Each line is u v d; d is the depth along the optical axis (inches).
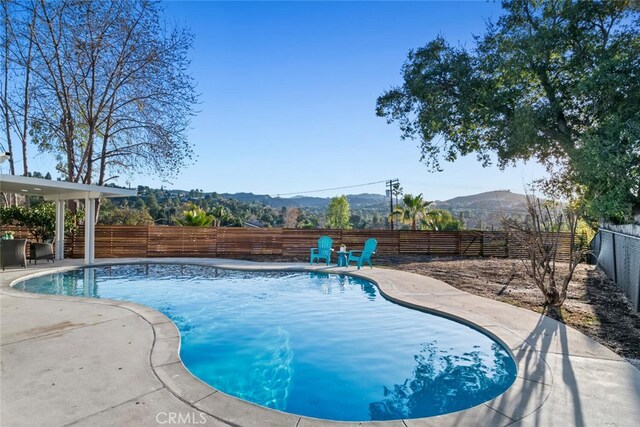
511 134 543.5
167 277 426.3
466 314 235.0
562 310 251.6
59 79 637.9
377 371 171.0
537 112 500.7
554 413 113.7
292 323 246.7
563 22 486.9
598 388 131.3
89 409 112.9
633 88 375.2
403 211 1391.5
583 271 465.4
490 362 179.5
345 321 249.8
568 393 127.4
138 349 164.7
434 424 108.3
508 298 289.6
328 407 140.6
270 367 175.5
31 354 158.4
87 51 620.1
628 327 213.3
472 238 687.7
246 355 190.9
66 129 645.3
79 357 155.1
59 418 107.6
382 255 676.7
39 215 549.6
